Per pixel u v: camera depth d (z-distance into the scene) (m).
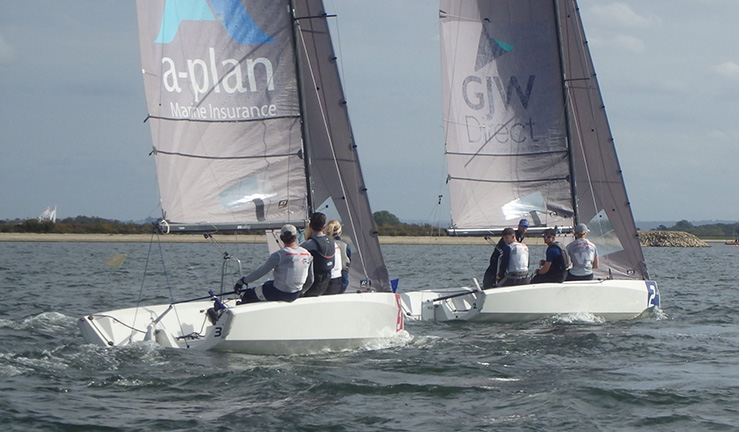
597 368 32.91
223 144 39.03
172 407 25.77
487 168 52.88
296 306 33.72
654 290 50.12
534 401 27.30
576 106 53.62
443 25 52.19
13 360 31.39
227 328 32.34
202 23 38.50
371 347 36.59
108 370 30.23
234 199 39.16
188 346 34.47
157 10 37.59
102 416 24.62
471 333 41.94
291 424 24.25
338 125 40.75
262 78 39.50
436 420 25.02
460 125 52.47
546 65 53.16
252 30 39.22
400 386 28.81
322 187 40.62
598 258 50.53
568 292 46.66
